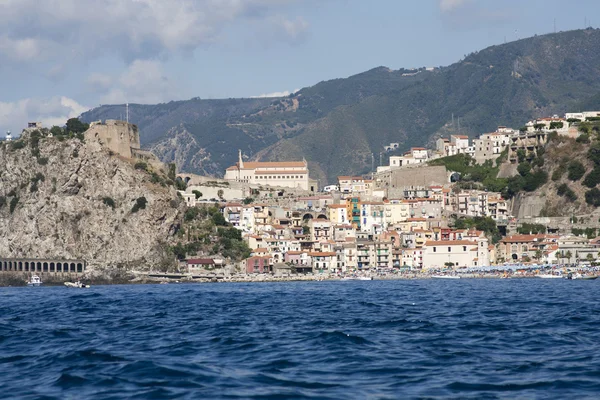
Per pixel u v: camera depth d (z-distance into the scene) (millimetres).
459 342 135625
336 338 140250
